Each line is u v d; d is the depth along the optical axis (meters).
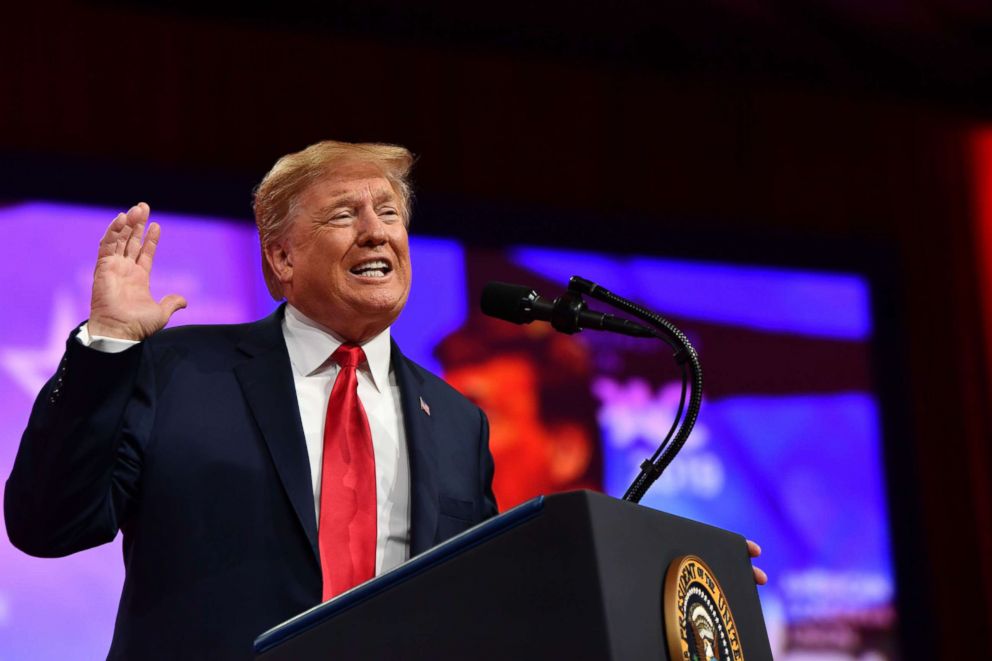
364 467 4.55
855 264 15.95
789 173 16.22
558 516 2.80
